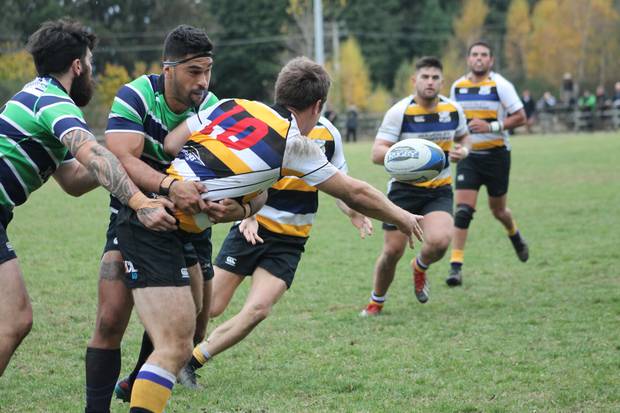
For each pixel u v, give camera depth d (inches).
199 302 473.7
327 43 5910.4
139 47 4936.0
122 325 423.2
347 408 463.5
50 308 716.7
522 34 6422.2
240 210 389.7
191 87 409.4
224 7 5753.0
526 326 645.9
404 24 6742.1
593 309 694.5
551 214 1275.8
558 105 4466.0
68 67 422.6
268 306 517.7
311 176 395.9
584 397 473.7
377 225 1226.6
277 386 507.5
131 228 387.9
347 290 795.4
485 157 873.5
